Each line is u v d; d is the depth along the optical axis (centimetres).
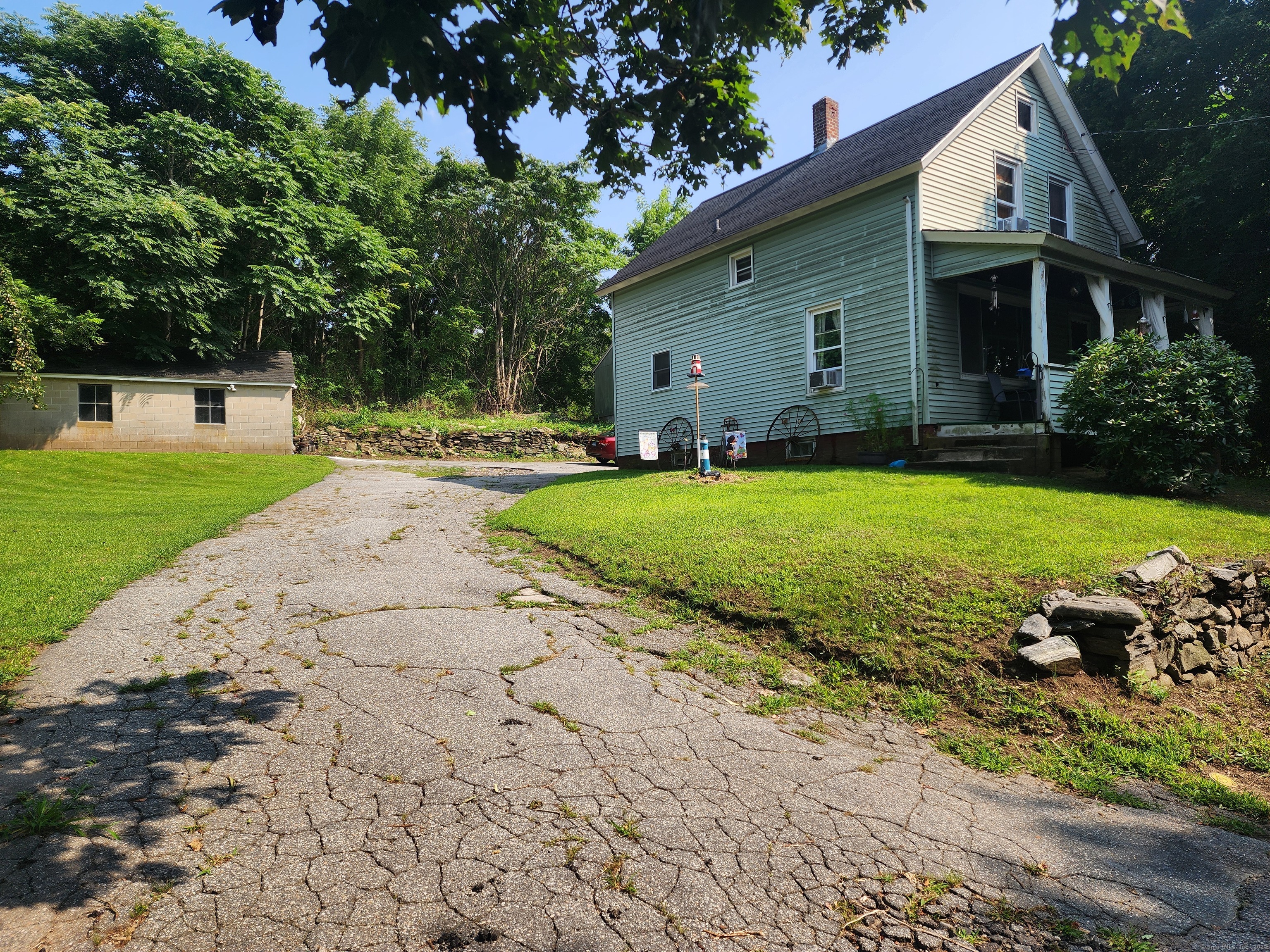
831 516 715
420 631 506
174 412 2117
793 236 1397
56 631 480
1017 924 223
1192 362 870
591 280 3688
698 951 207
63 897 223
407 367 3272
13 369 1762
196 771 308
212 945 205
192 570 699
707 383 1608
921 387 1166
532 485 1448
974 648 438
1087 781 331
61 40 2358
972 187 1259
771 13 241
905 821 286
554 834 266
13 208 1883
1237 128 1391
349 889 232
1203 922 226
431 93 241
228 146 2431
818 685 430
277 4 216
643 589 598
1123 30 240
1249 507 813
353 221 2631
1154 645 440
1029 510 709
